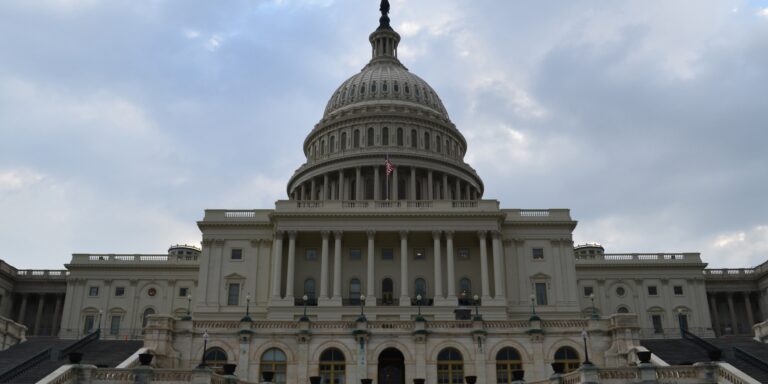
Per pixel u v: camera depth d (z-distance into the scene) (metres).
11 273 99.69
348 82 120.44
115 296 95.75
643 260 98.38
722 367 37.59
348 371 48.47
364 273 79.12
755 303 104.25
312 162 108.62
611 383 38.03
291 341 49.38
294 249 78.00
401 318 70.94
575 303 77.12
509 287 77.94
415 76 122.06
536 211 81.44
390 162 100.62
